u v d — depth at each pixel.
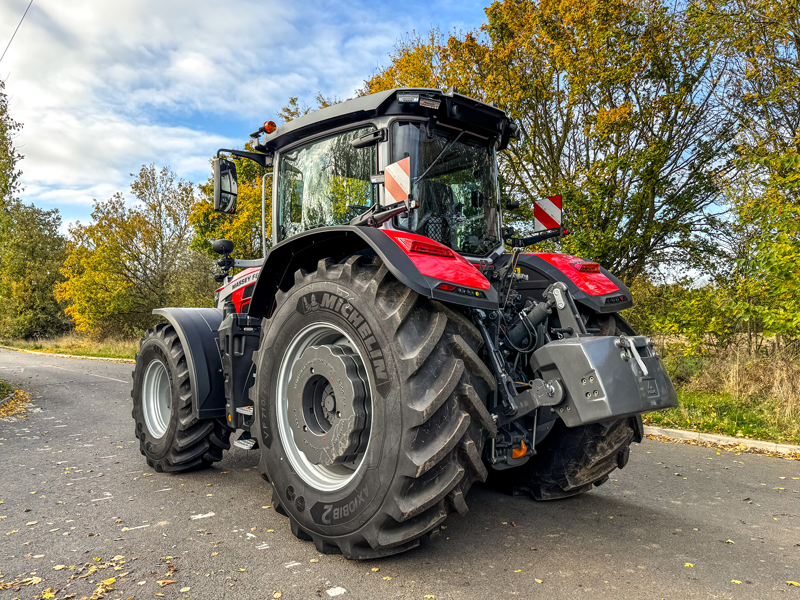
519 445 2.97
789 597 2.37
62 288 30.19
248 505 3.69
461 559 2.77
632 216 8.76
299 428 2.91
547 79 9.73
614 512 3.54
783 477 4.48
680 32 7.97
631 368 2.59
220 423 4.38
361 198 3.31
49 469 4.75
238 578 2.56
